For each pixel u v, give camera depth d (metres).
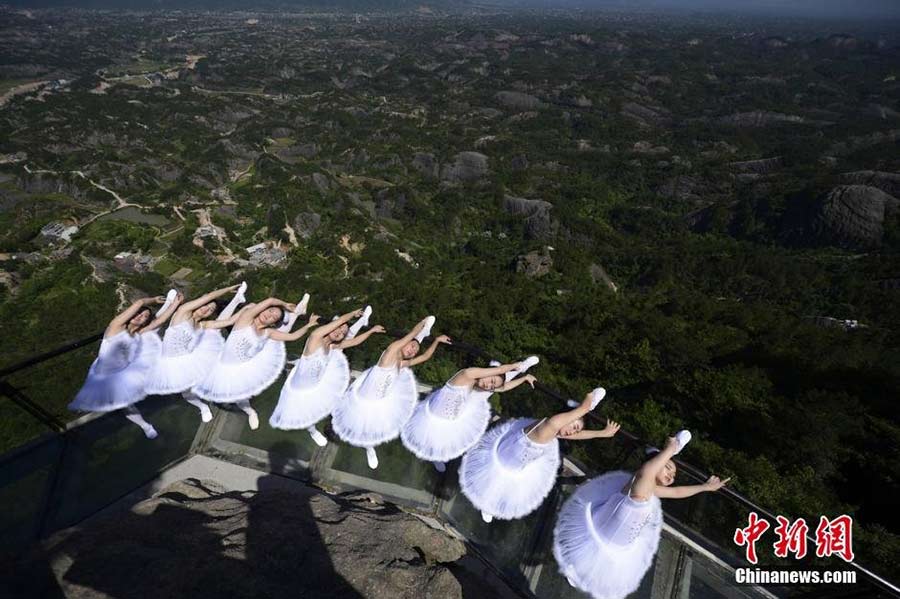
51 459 5.82
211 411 6.78
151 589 4.03
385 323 44.41
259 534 4.80
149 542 4.57
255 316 6.32
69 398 6.37
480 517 5.83
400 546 4.97
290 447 6.55
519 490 5.26
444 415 5.70
